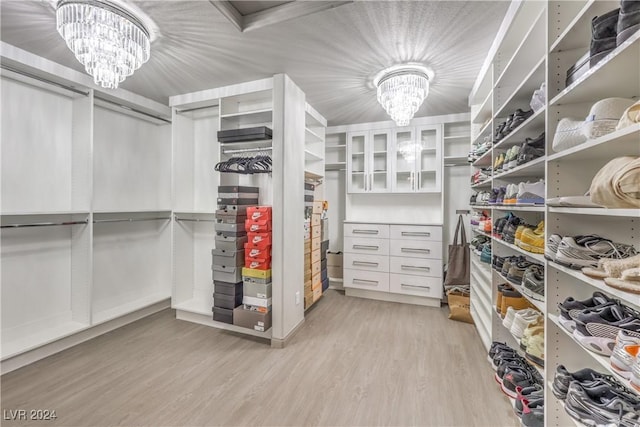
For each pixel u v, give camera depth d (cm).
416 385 177
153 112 299
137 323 274
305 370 194
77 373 189
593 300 103
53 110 233
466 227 354
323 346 229
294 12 160
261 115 255
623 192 73
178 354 215
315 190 349
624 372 74
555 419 115
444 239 360
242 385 177
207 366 198
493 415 152
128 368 195
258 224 236
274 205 235
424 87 227
